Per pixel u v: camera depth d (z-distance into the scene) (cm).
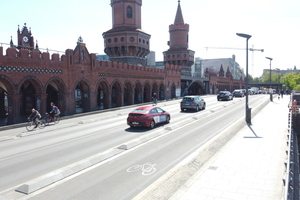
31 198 674
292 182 778
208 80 7038
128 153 1111
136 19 4675
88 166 933
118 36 4538
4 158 1055
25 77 2173
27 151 1169
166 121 1947
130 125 1720
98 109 3247
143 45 4688
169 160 1008
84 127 1853
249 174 834
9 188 745
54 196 687
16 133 1650
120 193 707
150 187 725
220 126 1814
